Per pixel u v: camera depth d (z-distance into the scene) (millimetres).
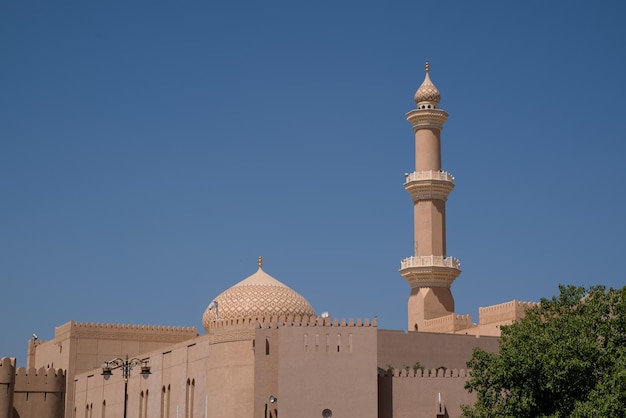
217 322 78438
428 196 101688
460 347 81125
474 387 64500
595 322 63250
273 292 83562
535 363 60219
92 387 104188
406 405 72625
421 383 73312
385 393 72375
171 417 83875
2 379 101312
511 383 62250
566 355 59875
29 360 124688
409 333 79688
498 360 61844
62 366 111625
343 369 70688
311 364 70500
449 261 100938
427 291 100312
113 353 110812
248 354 73125
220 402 73562
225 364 73938
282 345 70750
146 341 112438
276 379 71250
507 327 64750
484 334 94625
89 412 104625
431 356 79938
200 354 79125
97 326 110750
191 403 80250
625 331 62281
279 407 69812
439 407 72938
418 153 103125
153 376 88938
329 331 71125
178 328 113812
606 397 56656
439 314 100062
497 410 62500
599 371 60969
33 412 105438
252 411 72062
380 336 78750
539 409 61281
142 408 90688
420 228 101625
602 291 65188
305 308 83750
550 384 59875
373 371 71000
